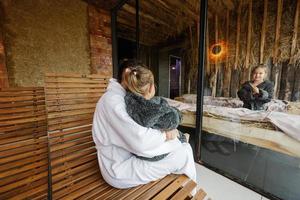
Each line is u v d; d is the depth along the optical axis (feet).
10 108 2.55
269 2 5.30
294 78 4.89
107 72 7.57
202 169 5.10
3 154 2.44
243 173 4.76
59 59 6.04
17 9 4.99
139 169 2.65
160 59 9.09
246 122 5.49
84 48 6.68
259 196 4.00
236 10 6.13
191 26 7.66
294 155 4.54
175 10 7.48
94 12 6.80
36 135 2.79
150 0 7.03
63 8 5.95
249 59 5.85
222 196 4.02
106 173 2.77
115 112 2.51
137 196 2.53
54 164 2.90
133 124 2.45
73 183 2.86
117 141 2.66
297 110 4.74
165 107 2.68
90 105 3.62
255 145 5.32
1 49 4.75
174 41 8.45
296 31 4.80
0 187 2.37
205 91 7.22
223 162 5.32
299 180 4.28
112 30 7.34
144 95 2.73
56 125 3.08
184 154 2.94
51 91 3.06
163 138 2.67
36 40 5.45
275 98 5.25
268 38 5.39
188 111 6.86
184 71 8.14
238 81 6.17
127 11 7.73
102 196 2.56
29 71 5.39
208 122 6.51
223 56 6.61
